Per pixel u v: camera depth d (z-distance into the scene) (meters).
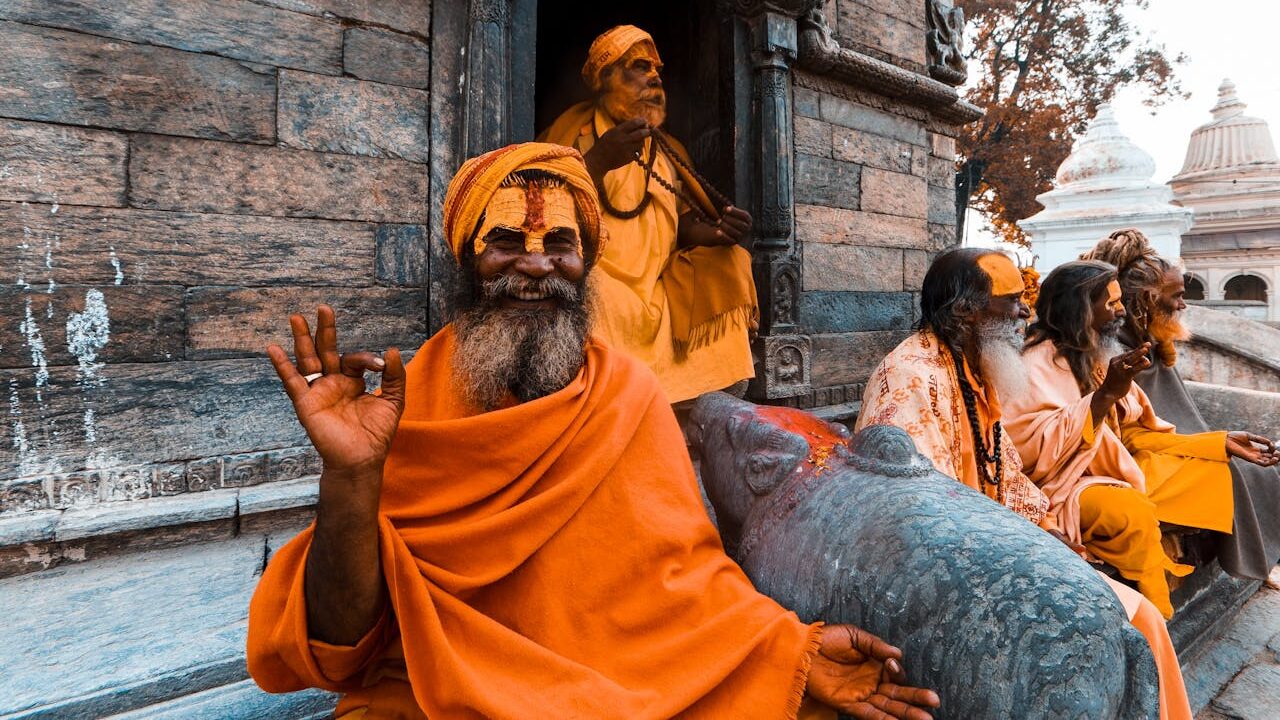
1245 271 15.80
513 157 1.47
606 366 1.55
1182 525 2.88
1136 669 1.09
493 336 1.43
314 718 1.74
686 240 3.58
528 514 1.33
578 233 1.54
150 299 2.63
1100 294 2.84
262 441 2.85
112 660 1.78
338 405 1.10
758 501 1.76
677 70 4.60
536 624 1.34
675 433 1.58
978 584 1.16
